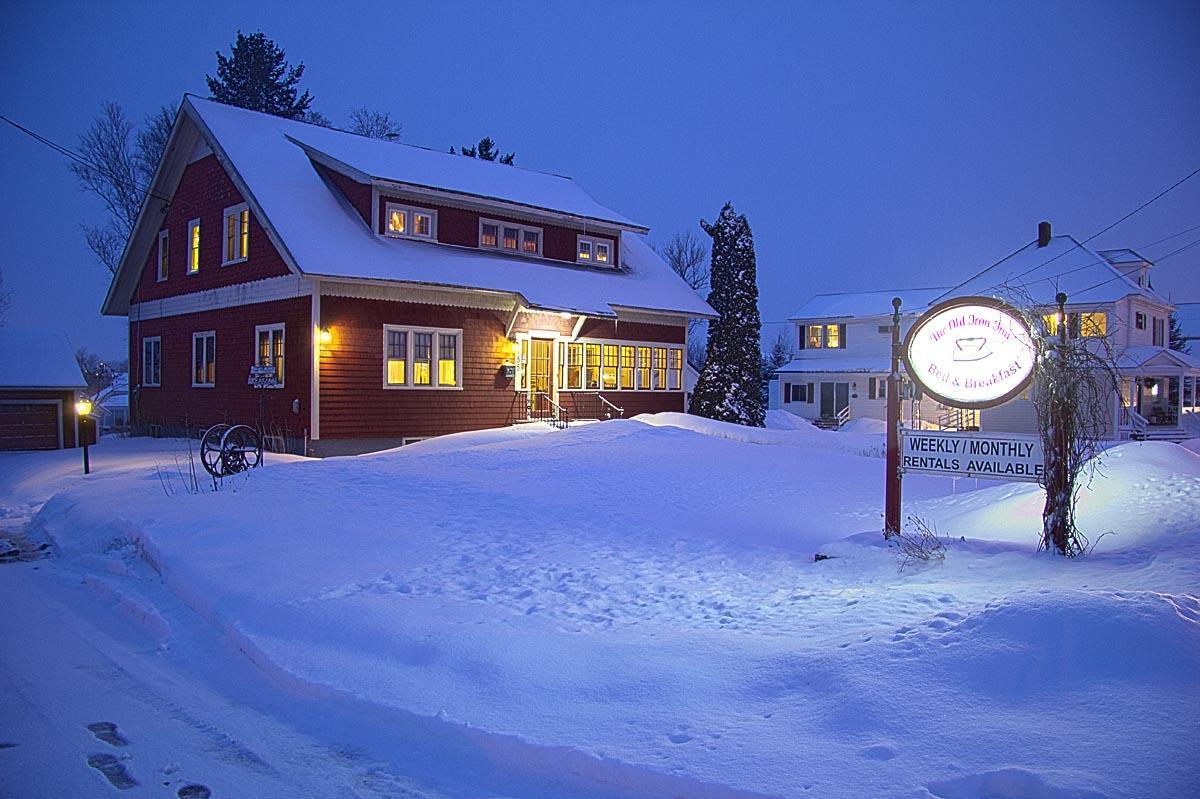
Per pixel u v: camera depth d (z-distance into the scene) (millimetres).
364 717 6137
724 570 9391
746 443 22984
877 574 8562
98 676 7273
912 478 17031
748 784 4477
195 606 9172
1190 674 4879
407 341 23641
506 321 25953
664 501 14016
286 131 27891
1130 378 39312
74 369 27547
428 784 5098
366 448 22734
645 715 5496
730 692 5680
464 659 6660
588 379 28828
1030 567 8180
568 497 14133
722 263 36094
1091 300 39156
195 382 27266
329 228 23516
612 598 8352
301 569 9781
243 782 5172
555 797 4836
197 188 27312
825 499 14320
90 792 5043
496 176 30688
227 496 14211
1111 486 11266
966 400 9570
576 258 30812
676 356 32094
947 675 5219
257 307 24062
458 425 24750
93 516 13953
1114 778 4090
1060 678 5008
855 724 4949
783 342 104688
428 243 25797
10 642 8320
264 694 6773
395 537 11148
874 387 49500
